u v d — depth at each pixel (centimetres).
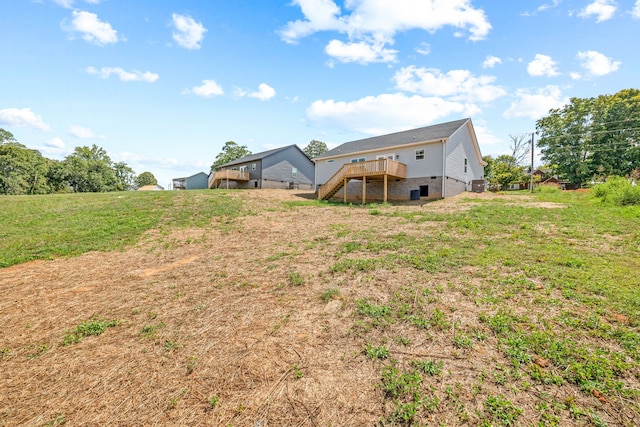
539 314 326
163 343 328
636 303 333
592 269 447
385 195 1614
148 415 223
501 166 3416
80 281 556
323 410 218
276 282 494
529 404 209
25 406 239
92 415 226
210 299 443
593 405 204
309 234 879
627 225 720
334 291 429
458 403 214
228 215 1182
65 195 1816
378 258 574
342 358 280
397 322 335
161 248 788
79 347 328
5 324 391
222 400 235
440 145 1673
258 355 293
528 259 511
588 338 278
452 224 852
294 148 3092
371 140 2233
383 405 218
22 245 797
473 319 328
